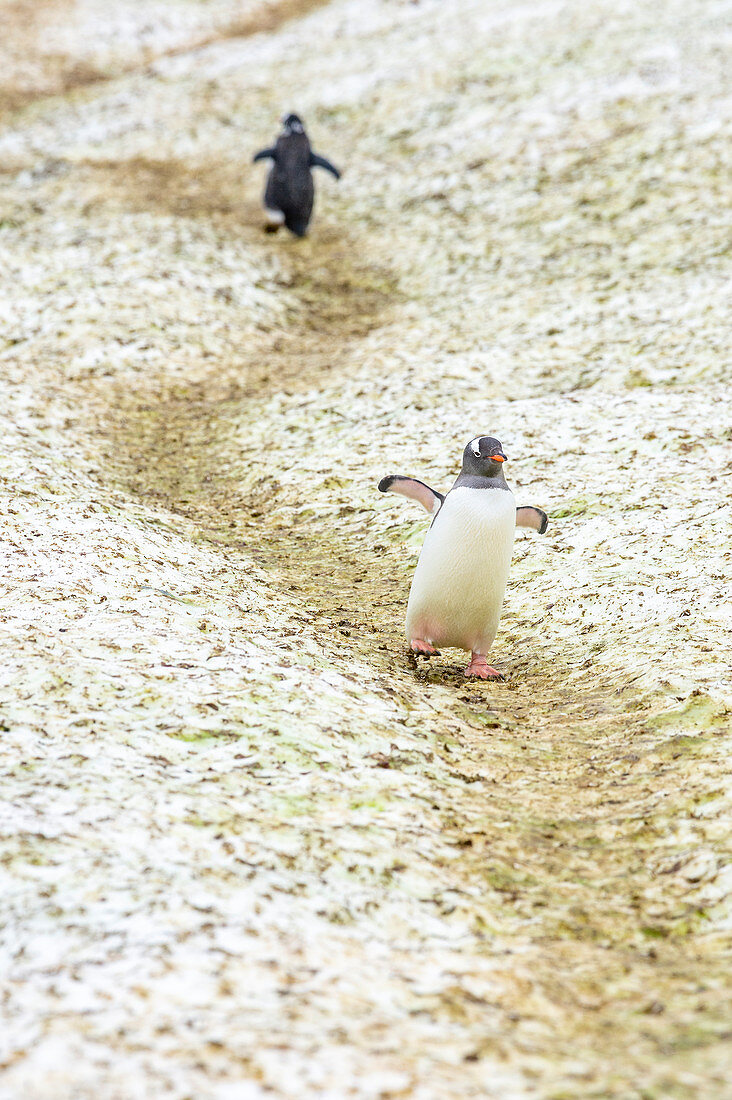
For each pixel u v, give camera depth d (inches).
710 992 193.9
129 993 176.9
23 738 263.1
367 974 192.7
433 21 1274.6
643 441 511.8
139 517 458.0
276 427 580.1
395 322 722.2
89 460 528.1
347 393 606.9
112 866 214.4
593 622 380.8
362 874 227.1
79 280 738.2
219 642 331.9
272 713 289.9
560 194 843.4
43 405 580.7
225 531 480.1
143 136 1111.6
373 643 372.5
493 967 201.8
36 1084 153.6
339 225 902.4
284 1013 175.3
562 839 255.8
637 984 199.3
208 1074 157.1
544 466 502.3
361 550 461.1
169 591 372.5
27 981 179.5
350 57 1229.1
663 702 315.3
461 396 587.5
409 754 285.1
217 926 198.7
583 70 1017.5
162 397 628.1
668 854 245.1
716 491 459.2
